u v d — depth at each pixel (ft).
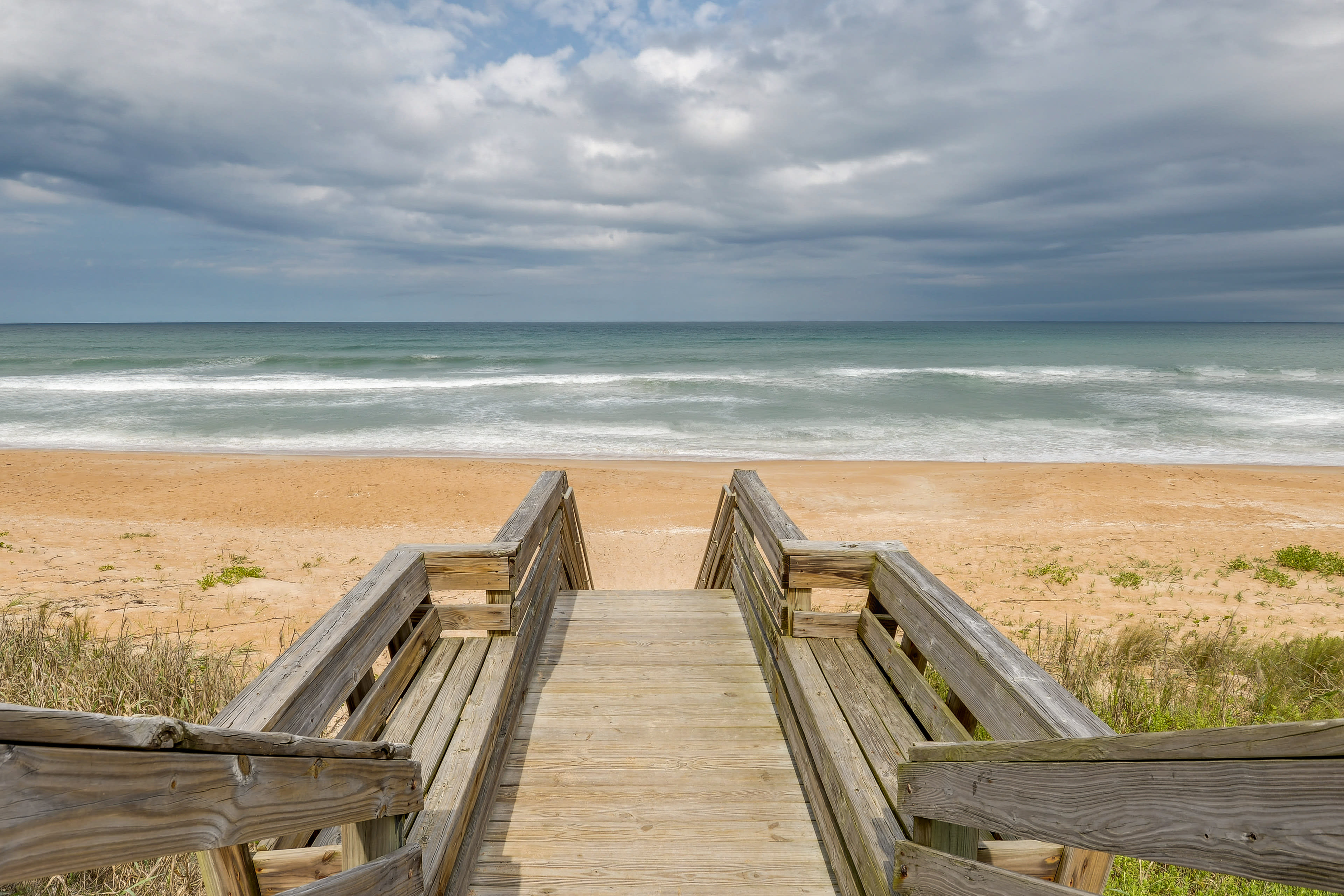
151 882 8.86
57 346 224.33
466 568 11.00
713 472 58.03
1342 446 70.38
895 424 82.07
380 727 8.66
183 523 40.11
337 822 4.98
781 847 9.09
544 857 8.87
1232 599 27.61
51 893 8.43
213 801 3.55
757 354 194.49
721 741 11.37
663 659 14.29
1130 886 9.65
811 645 11.12
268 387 112.68
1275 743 2.65
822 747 8.84
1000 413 89.30
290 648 6.95
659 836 9.25
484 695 9.82
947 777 5.56
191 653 16.61
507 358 171.83
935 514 45.19
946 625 7.75
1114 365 158.30
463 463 58.65
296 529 39.65
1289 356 188.85
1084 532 39.96
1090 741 3.70
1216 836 2.95
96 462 57.62
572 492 20.53
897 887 6.35
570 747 11.18
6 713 2.41
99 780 2.83
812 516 44.29
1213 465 61.87
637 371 142.82
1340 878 2.40
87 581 25.79
